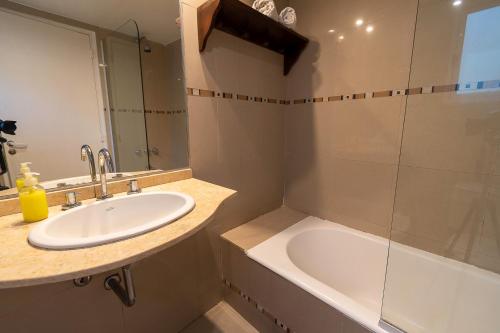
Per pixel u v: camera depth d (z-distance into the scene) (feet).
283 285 3.59
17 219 2.46
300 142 5.74
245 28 4.32
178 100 3.89
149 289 3.86
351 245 4.84
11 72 2.57
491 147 3.35
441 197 3.86
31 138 2.76
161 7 3.53
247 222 5.36
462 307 3.49
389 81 4.18
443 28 3.50
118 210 2.99
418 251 4.05
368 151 4.63
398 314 3.00
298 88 5.55
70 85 2.98
